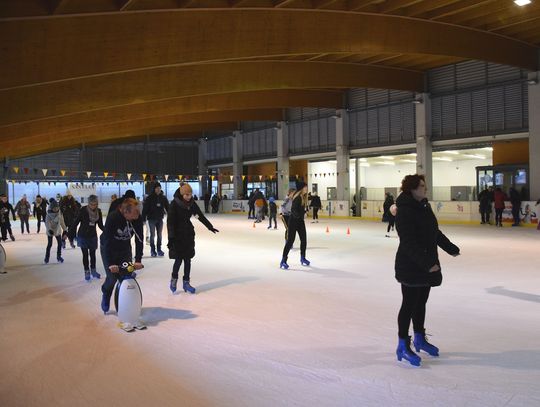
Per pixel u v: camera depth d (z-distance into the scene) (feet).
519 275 30.48
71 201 41.55
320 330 18.88
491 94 80.33
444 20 58.85
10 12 33.50
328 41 51.57
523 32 67.36
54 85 54.80
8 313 22.35
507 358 15.47
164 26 42.96
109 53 40.63
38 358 16.16
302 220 34.63
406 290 14.99
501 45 67.41
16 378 14.42
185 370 14.85
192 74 62.44
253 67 67.36
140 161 146.00
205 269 34.35
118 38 40.96
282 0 45.91
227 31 46.11
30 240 61.00
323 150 110.63
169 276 31.65
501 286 27.02
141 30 41.91
